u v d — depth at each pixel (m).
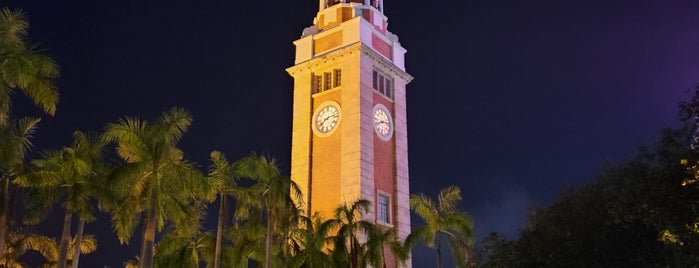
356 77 67.31
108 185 32.97
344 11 73.19
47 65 27.41
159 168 34.19
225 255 47.78
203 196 35.78
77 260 39.00
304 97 70.75
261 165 41.28
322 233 43.94
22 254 49.91
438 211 45.16
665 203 27.84
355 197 62.31
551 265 31.89
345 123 66.19
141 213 37.59
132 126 34.34
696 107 28.66
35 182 34.72
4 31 25.91
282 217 42.91
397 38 76.25
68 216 38.38
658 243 29.02
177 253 48.06
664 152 29.11
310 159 67.50
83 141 38.81
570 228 32.00
